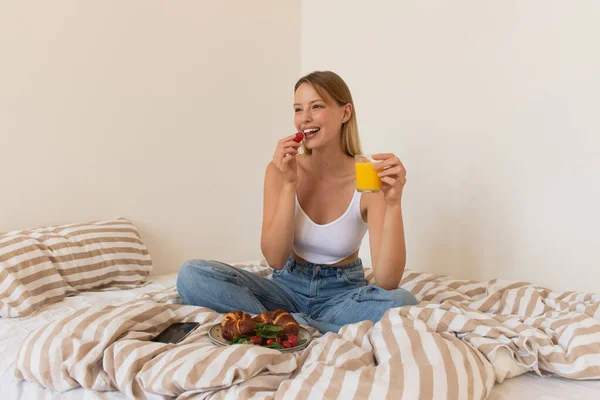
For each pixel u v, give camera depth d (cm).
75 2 212
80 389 110
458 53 214
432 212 227
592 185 176
